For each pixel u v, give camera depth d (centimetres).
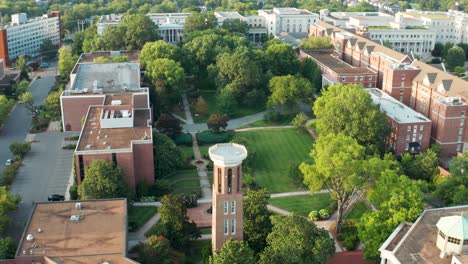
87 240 12081
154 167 17450
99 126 17938
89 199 14362
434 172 17688
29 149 19712
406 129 19662
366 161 14138
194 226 13650
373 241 12681
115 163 15875
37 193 16688
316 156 15300
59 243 11944
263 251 11794
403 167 18100
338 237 14412
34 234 12288
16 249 12425
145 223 14838
